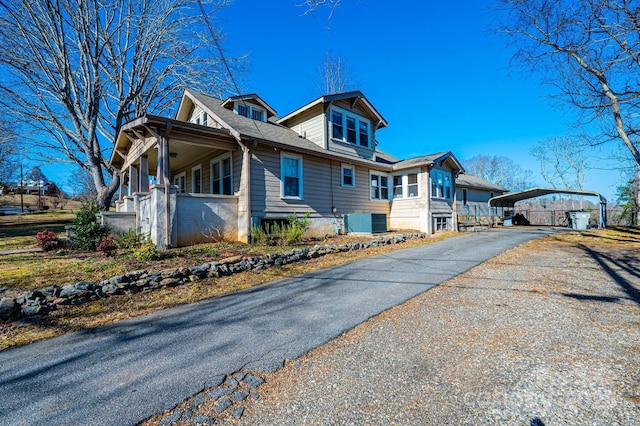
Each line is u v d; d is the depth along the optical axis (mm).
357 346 2961
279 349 2936
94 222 7863
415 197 13883
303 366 2605
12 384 2422
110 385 2379
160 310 4184
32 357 2896
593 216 22797
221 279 5602
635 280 5270
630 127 8750
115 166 15523
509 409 1985
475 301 4246
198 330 3469
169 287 5062
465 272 6004
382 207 14391
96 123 15414
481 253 8211
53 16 13594
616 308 3889
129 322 3771
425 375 2418
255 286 5340
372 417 1932
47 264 5805
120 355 2895
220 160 10523
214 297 4754
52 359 2842
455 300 4305
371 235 11172
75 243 7605
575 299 4270
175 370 2588
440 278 5555
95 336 3369
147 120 7168
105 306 4266
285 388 2285
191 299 4633
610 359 2617
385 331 3301
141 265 5707
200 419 1953
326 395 2182
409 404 2059
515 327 3336
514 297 4395
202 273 5512
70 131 15164
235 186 9602
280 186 9969
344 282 5457
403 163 14383
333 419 1919
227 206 8914
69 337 3357
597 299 4262
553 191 17016
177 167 14320
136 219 8953
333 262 7258
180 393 2250
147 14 16156
